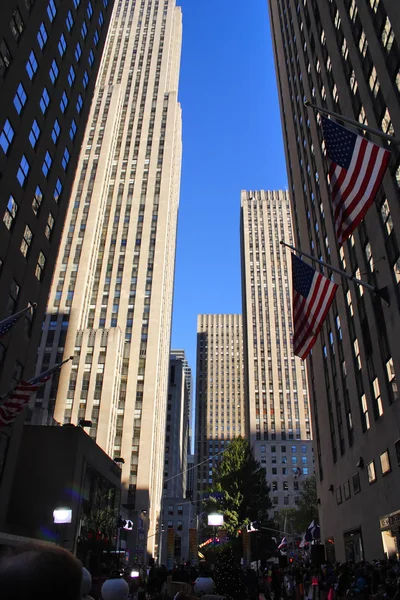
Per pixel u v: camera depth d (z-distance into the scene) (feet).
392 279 79.25
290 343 437.58
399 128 73.51
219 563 32.30
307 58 148.66
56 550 4.79
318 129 133.18
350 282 105.09
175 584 53.16
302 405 413.59
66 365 262.06
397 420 77.56
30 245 103.09
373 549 91.66
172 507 344.08
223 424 597.11
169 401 481.46
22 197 98.84
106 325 296.92
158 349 291.58
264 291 460.55
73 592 4.49
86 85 139.54
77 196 326.24
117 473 159.74
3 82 90.74
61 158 119.14
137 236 327.06
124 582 17.65
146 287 308.81
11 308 94.99
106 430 244.83
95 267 315.78
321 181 131.03
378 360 86.22
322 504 144.46
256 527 135.64
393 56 75.97
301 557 176.96
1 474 89.97
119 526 133.08
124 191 345.10
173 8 443.73
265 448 381.19
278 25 212.84
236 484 175.22
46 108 111.04
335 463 124.77
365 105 89.35
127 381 278.87
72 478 114.01
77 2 131.23
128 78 400.47
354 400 103.60
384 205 82.33
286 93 193.36
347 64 102.42
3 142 91.25
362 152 40.37
